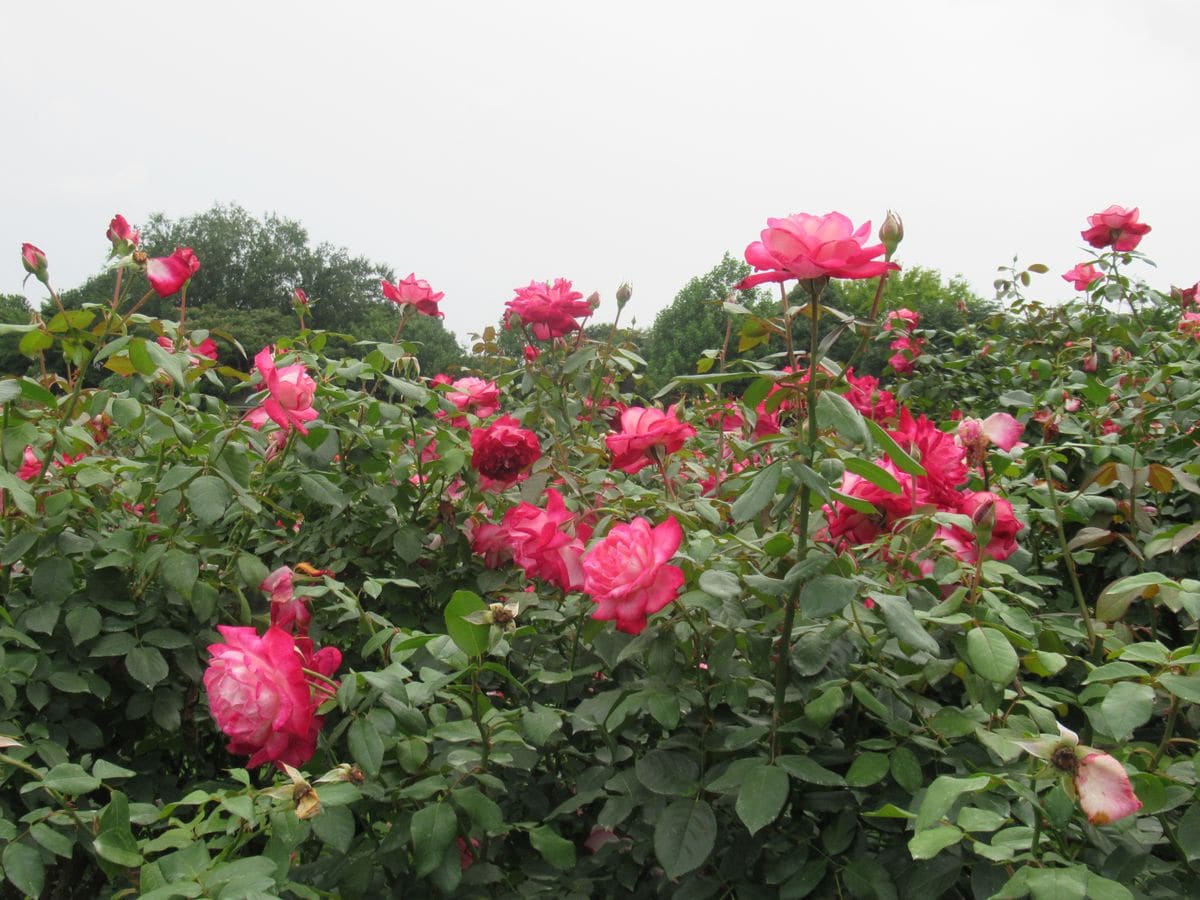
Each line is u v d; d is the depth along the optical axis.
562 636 2.14
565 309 3.35
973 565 1.62
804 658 1.46
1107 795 1.08
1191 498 2.45
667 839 1.39
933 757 1.49
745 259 1.54
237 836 1.54
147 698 2.15
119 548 2.11
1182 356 3.46
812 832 1.52
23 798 1.90
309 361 2.71
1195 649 1.27
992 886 1.30
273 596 1.89
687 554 1.70
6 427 2.10
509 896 1.62
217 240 58.09
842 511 1.73
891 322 4.99
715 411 3.13
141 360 2.17
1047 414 2.93
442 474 2.74
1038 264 4.89
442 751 1.69
